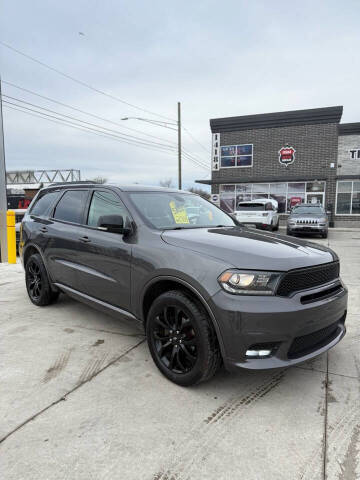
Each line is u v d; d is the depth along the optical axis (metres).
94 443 2.20
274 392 2.82
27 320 4.41
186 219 3.68
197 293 2.62
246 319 2.42
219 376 3.06
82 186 4.34
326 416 2.51
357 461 2.08
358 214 22.11
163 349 2.97
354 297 5.48
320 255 2.94
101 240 3.60
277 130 23.55
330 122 22.16
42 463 2.03
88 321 4.37
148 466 2.02
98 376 3.02
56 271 4.41
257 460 2.08
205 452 2.14
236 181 24.48
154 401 2.66
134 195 3.68
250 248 2.77
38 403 2.62
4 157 8.60
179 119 22.17
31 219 5.06
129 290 3.25
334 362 3.35
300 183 23.19
